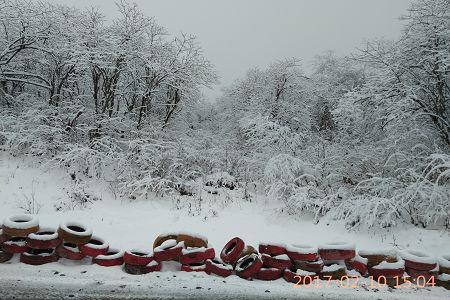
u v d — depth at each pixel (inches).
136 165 522.9
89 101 613.3
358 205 389.1
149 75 601.9
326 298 226.7
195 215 422.0
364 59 497.4
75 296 207.2
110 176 504.7
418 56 472.4
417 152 457.7
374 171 470.9
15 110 589.9
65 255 263.6
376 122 507.2
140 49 601.3
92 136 550.0
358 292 239.6
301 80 740.0
